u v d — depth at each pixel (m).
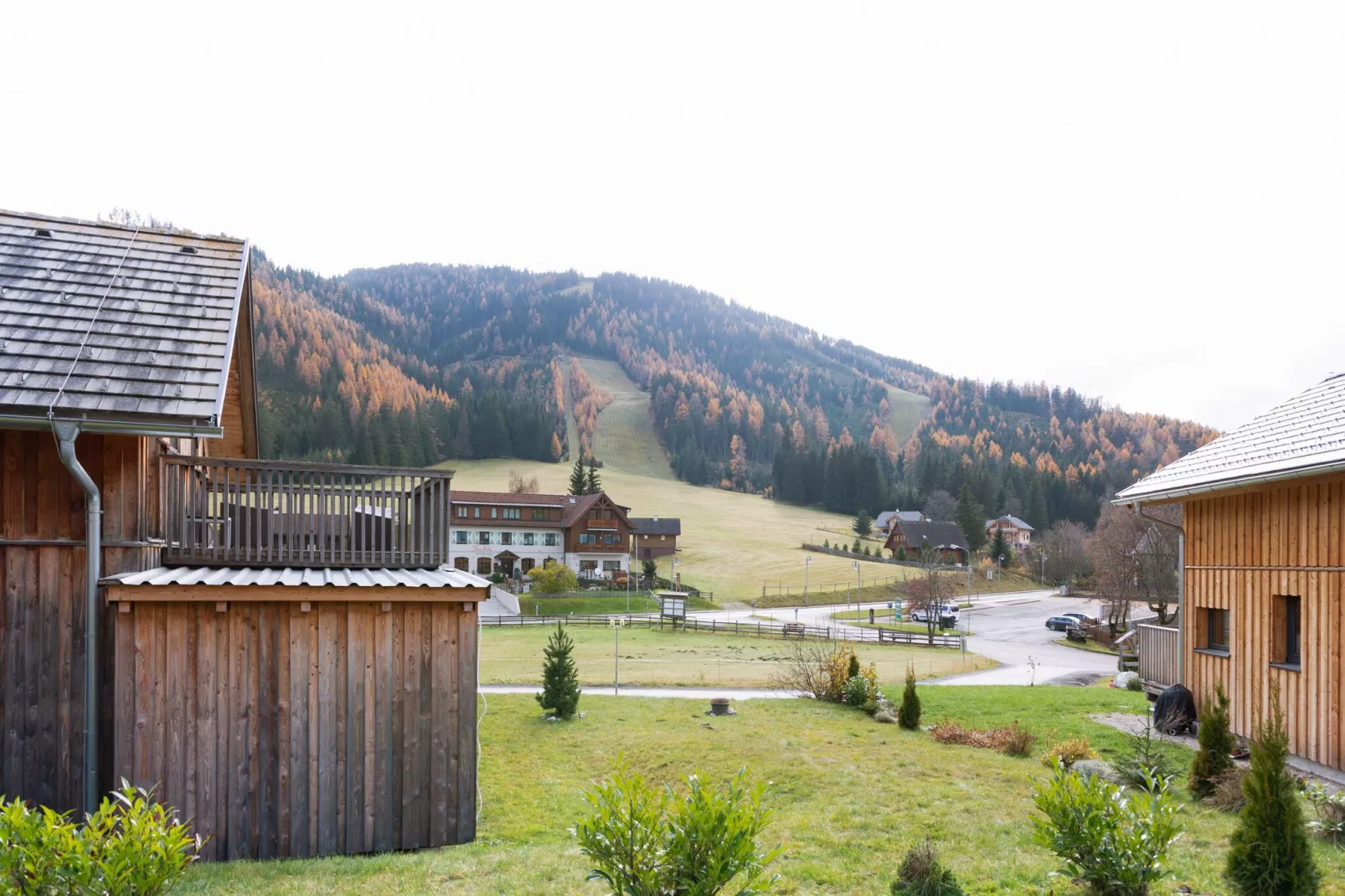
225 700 9.30
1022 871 8.33
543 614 64.56
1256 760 7.29
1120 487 142.75
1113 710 19.03
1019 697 21.92
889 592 82.31
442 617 10.11
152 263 11.88
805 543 109.25
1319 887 7.39
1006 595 85.50
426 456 139.75
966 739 16.02
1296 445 12.29
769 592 81.75
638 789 6.16
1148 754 11.78
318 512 11.16
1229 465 13.70
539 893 7.75
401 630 9.95
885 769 13.41
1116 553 55.09
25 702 9.36
